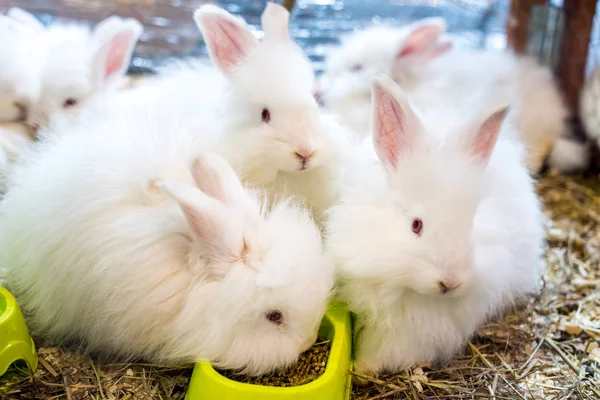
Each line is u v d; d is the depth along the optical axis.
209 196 0.64
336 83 0.99
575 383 0.69
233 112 0.74
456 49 1.14
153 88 0.85
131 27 0.89
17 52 0.84
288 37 0.77
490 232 0.67
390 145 0.67
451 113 0.82
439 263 0.62
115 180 0.68
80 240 0.67
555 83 1.16
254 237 0.63
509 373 0.70
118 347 0.68
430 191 0.64
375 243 0.65
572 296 0.82
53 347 0.71
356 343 0.71
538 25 1.15
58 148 0.74
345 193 0.70
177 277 0.65
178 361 0.66
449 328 0.69
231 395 0.60
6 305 0.67
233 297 0.62
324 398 0.61
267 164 0.72
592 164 1.15
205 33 0.76
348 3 1.15
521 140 0.98
